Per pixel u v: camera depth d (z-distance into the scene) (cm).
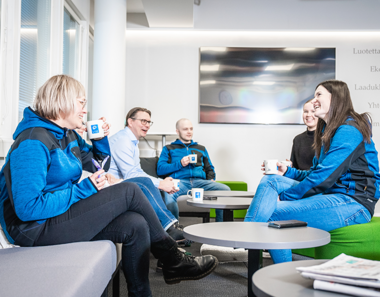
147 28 496
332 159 178
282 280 77
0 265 94
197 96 498
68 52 381
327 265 78
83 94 137
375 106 491
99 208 125
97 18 407
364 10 491
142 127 272
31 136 117
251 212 175
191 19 465
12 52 233
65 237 120
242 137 495
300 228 137
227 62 494
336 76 494
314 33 498
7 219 117
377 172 188
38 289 76
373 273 69
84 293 83
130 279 135
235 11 496
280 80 492
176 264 152
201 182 364
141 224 134
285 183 182
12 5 233
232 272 223
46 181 122
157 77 498
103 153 179
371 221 185
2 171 118
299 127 494
